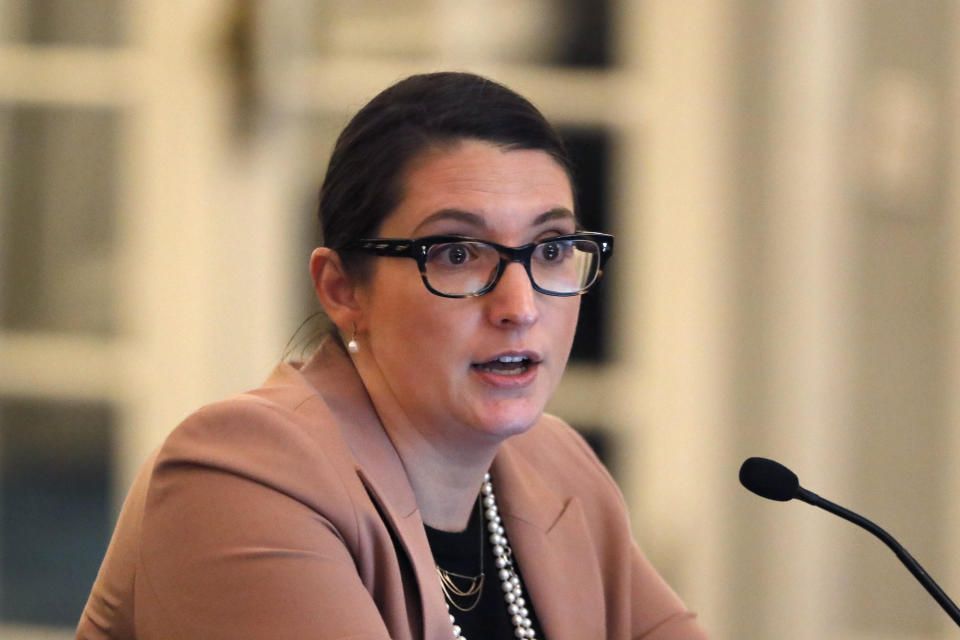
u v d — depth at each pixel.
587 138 12.21
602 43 12.16
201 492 4.79
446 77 5.31
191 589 4.68
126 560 5.21
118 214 12.16
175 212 12.13
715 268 12.16
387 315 5.22
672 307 12.23
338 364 5.59
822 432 12.06
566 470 6.33
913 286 12.08
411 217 5.13
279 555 4.64
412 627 5.08
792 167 11.98
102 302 12.22
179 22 11.96
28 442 12.23
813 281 12.01
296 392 5.30
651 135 12.17
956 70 11.98
